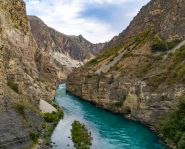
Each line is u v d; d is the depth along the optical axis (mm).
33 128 58531
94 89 123500
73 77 158000
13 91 62156
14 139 48812
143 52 116750
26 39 110312
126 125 82750
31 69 105375
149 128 78938
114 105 103688
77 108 108812
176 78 81000
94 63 148250
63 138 66312
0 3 95250
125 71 111500
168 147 62312
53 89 127500
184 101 68125
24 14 117312
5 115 50281
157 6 151125
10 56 72312
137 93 91500
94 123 84500
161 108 78688
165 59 101000
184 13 122750
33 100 76375
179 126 65125
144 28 149500
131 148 61750
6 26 91188
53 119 78125
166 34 123125
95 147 62062
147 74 98500
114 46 166250
